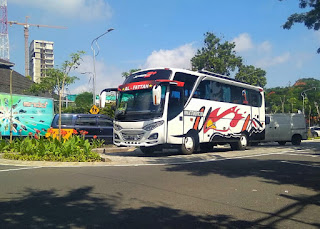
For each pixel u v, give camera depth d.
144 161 10.94
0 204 5.47
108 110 24.75
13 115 17.73
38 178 7.75
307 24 14.59
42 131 18.86
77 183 7.17
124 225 4.48
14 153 12.13
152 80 12.47
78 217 4.81
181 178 7.86
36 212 5.04
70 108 30.88
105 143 16.56
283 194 6.33
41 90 29.81
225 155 13.32
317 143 25.05
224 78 15.60
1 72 33.19
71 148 11.29
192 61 40.34
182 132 12.93
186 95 13.23
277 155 13.52
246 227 4.46
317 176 8.25
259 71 46.47
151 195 6.13
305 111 61.16
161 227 4.42
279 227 4.47
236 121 16.25
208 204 5.57
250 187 6.91
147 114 12.13
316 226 4.53
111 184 7.08
